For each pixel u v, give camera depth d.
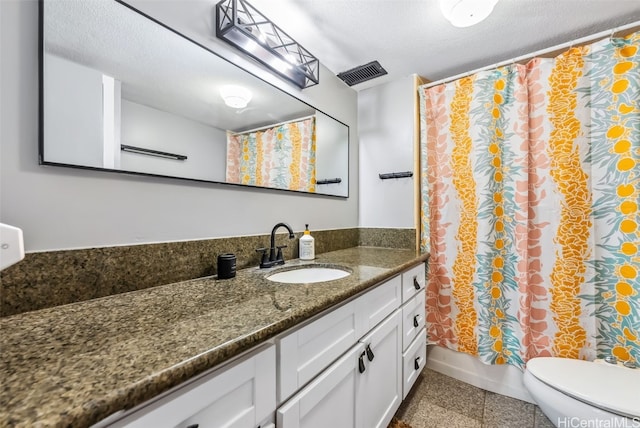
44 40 0.70
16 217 0.66
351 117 2.05
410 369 1.45
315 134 1.67
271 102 1.36
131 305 0.73
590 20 1.34
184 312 0.67
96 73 0.79
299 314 0.68
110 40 0.82
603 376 1.15
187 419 0.47
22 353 0.47
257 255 1.27
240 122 1.21
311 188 1.63
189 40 1.02
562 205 1.42
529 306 1.50
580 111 1.38
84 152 0.76
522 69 1.53
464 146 1.70
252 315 0.65
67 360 0.45
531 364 1.27
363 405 1.00
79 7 0.77
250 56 1.25
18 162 0.67
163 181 0.95
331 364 0.84
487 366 1.64
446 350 1.78
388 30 1.41
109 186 0.82
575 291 1.39
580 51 1.38
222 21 1.10
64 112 0.73
